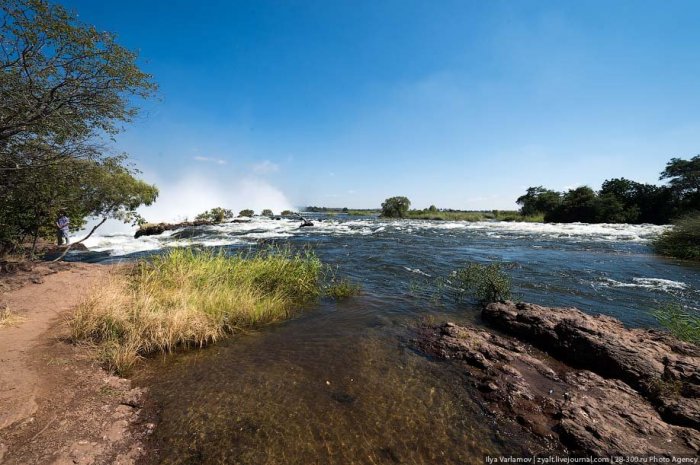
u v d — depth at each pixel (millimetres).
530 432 3352
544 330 5387
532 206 51875
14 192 8508
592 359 4672
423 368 4641
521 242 18469
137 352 4996
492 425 3482
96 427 3271
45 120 6883
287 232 24078
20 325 5535
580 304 7660
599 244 17750
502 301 7125
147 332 5242
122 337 5184
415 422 3529
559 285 9234
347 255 13844
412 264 12008
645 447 2990
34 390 3729
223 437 3240
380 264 12008
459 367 4648
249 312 6449
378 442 3240
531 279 9891
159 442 3150
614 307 7453
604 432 3182
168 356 4984
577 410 3545
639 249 16000
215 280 7750
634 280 9820
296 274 8406
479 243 18000
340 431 3373
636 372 4215
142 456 2967
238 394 3973
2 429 3068
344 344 5430
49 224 10953
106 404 3670
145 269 8367
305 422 3488
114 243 17906
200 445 3125
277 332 5973
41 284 7984
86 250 15508
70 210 10719
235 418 3527
